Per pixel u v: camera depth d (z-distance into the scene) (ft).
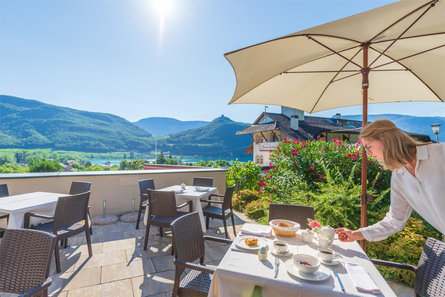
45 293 4.57
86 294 7.50
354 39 5.35
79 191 12.91
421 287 5.02
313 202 11.42
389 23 4.81
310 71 7.99
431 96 8.36
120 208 16.62
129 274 8.77
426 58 6.91
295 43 5.81
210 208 13.69
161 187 18.08
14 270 4.94
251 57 5.86
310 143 16.96
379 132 4.33
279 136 66.90
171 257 10.21
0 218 9.68
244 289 4.34
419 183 4.25
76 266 9.27
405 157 4.17
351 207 10.72
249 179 25.44
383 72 8.30
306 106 9.84
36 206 9.23
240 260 4.94
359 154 14.37
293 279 4.21
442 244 5.00
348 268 4.61
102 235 12.78
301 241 6.14
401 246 8.68
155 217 11.21
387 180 13.83
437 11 4.46
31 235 5.07
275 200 14.30
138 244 11.61
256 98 8.50
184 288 5.71
